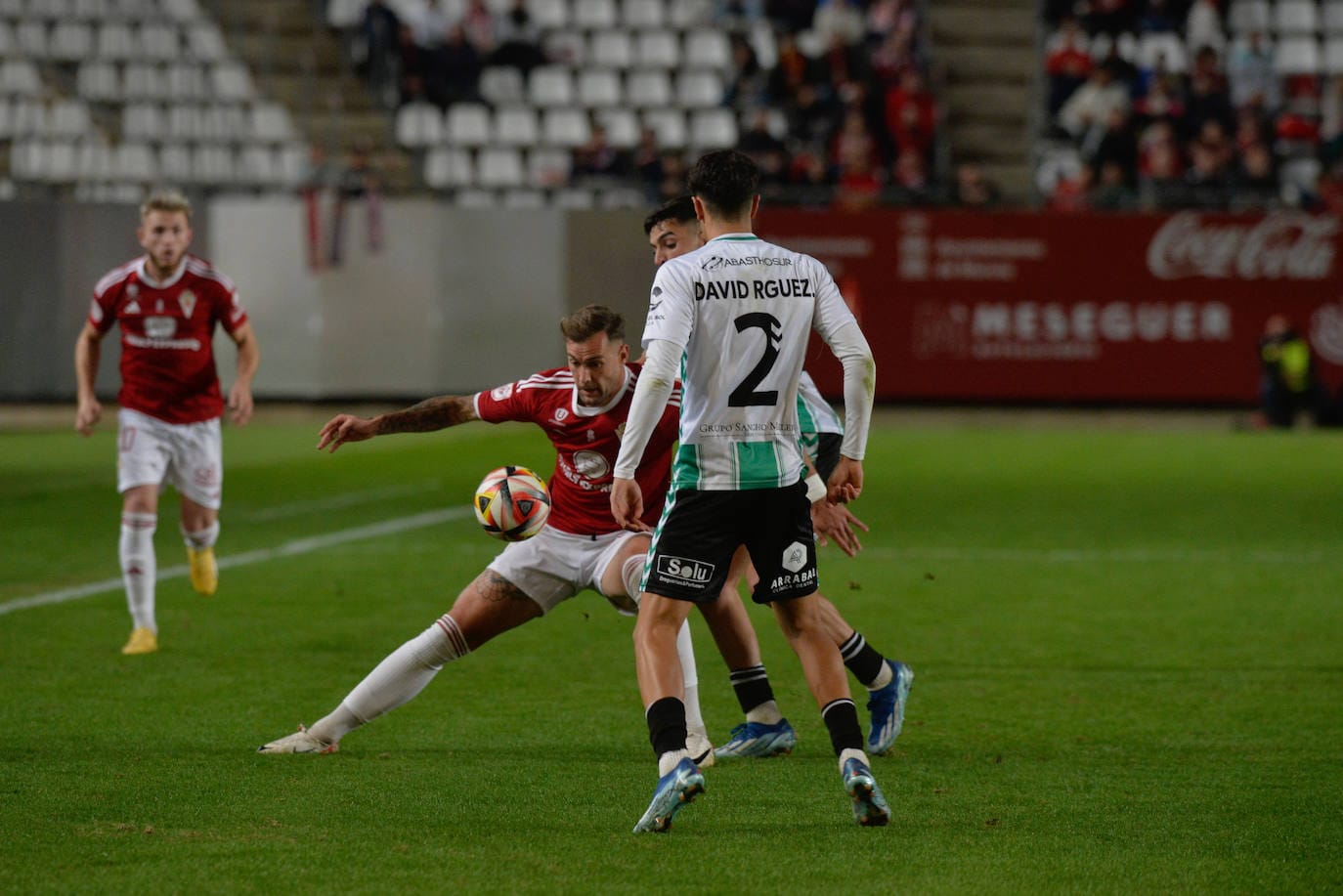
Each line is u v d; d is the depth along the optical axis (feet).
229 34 320.70
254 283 272.10
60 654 90.12
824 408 67.26
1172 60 325.21
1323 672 86.48
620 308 275.80
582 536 63.82
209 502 94.84
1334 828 56.80
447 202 274.16
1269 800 60.64
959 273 271.28
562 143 310.24
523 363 275.18
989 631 98.99
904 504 167.73
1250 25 334.24
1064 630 99.30
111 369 267.80
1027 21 334.44
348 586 115.03
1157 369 272.31
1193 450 226.79
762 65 324.80
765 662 89.51
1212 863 52.44
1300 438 247.29
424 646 65.51
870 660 67.46
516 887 49.42
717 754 67.97
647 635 56.13
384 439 243.60
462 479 190.80
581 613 104.99
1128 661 89.81
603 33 328.90
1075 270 271.08
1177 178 286.66
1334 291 269.85
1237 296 270.87
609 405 61.72
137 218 266.98
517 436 250.37
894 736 68.13
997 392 273.33
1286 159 299.58
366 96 313.32
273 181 293.43
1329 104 317.83
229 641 94.38
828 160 290.56
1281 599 111.14
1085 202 279.49
